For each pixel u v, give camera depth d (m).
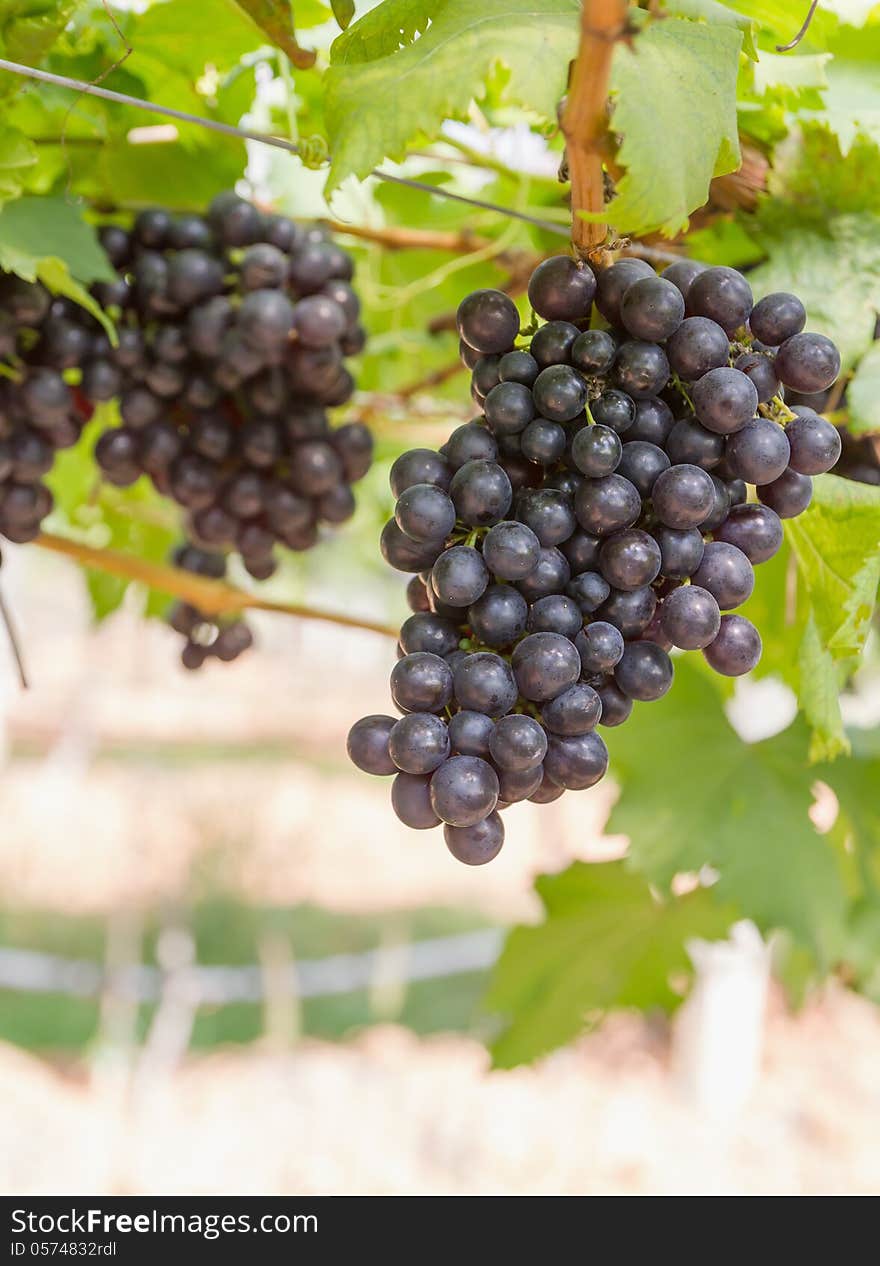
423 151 0.88
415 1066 2.93
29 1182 2.25
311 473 0.76
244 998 3.00
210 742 6.17
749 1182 2.33
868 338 0.70
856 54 0.73
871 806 0.92
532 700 0.54
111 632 6.92
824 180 0.71
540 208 0.89
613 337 0.57
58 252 0.68
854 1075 2.78
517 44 0.56
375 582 4.22
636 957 1.06
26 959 3.29
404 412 1.05
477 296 0.57
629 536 0.55
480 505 0.54
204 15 0.76
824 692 0.68
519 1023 1.08
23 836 4.47
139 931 3.66
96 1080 2.73
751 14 0.69
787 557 0.83
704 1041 2.59
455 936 3.86
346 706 7.44
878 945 0.93
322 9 0.78
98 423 0.97
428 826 0.53
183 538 1.01
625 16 0.48
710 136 0.55
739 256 0.77
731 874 0.89
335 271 0.73
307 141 0.65
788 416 0.58
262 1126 2.58
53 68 0.76
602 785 3.85
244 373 0.72
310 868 4.56
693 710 0.94
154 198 0.82
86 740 5.19
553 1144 2.50
